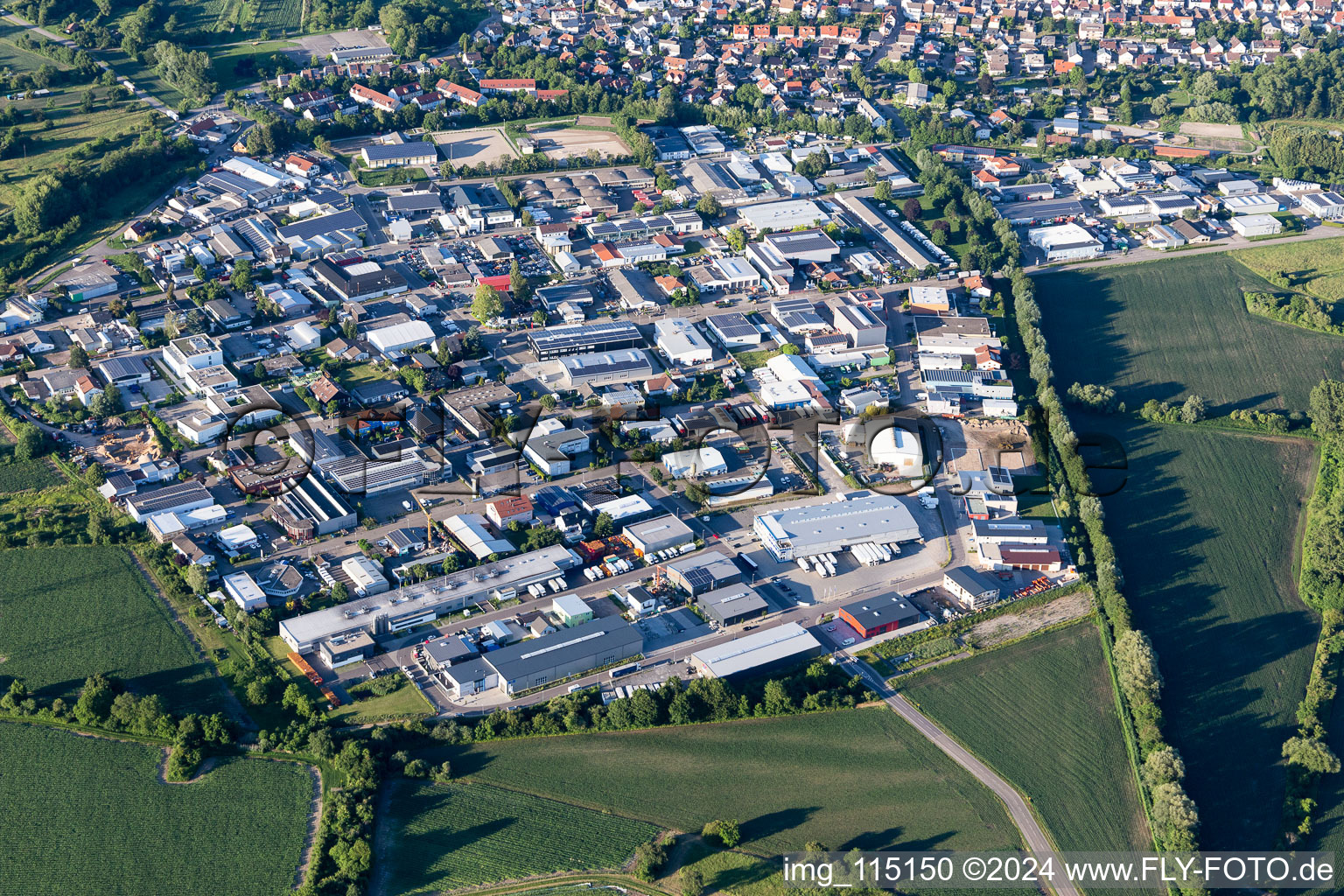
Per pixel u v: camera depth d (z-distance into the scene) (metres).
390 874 191.75
